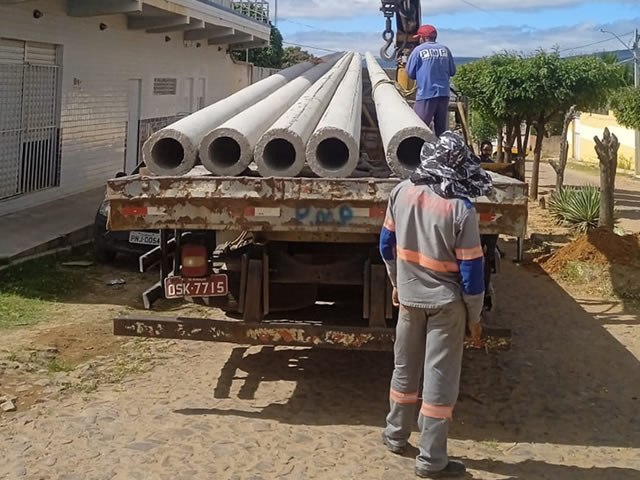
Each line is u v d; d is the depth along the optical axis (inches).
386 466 165.0
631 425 196.4
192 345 245.4
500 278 367.9
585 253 371.9
